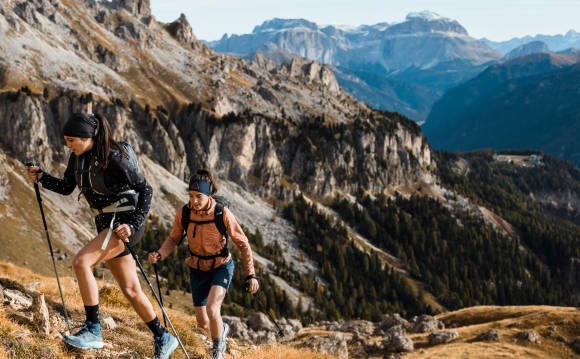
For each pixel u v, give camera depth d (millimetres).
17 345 5832
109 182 5320
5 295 7863
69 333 6477
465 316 85250
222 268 7074
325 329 75562
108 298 12750
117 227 5344
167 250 6840
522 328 66938
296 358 10672
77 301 11258
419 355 56500
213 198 6879
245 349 12641
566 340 61562
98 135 5207
